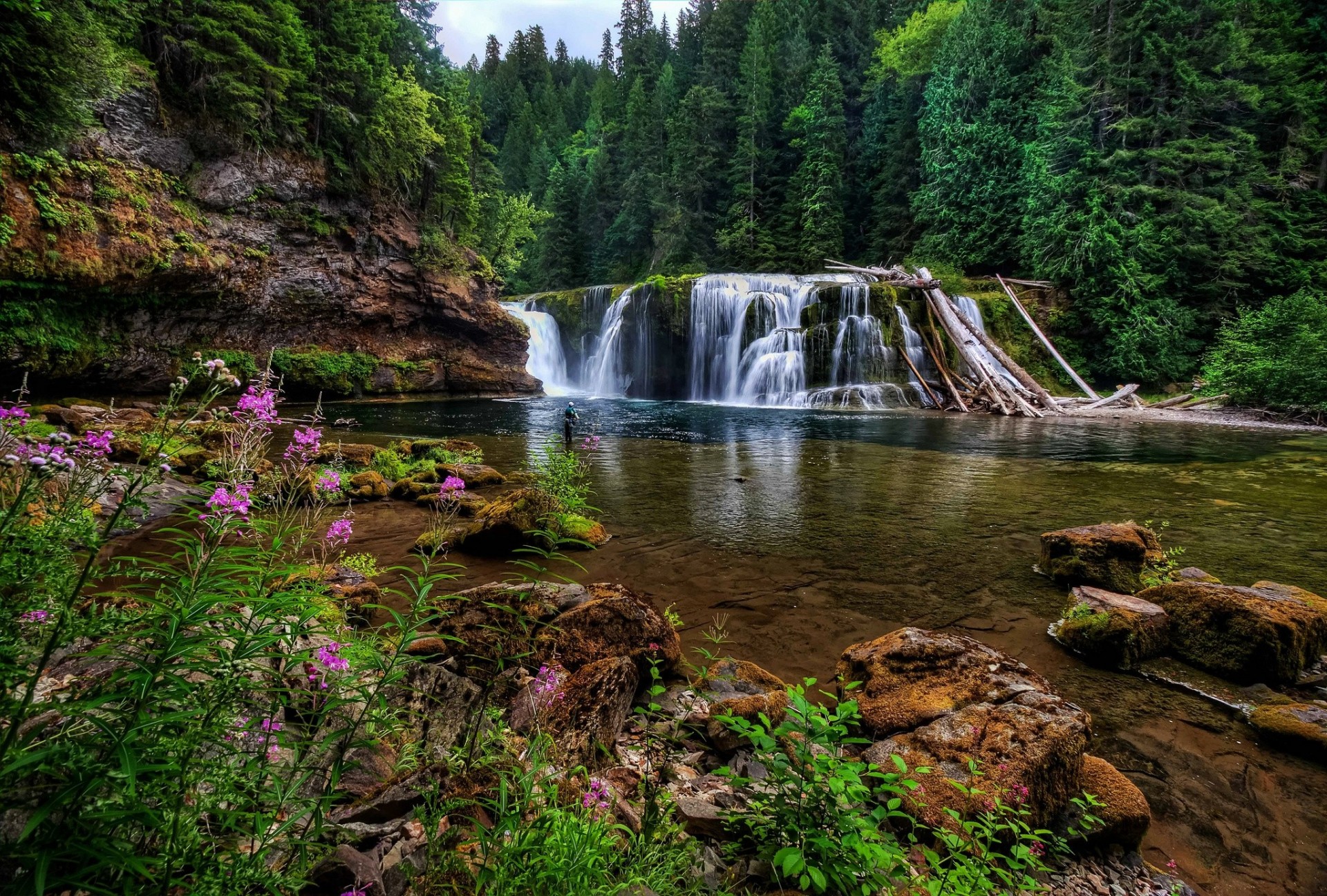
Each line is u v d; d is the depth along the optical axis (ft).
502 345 111.14
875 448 53.78
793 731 7.89
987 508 31.91
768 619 18.29
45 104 45.70
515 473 39.93
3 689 4.21
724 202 173.37
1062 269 101.24
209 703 4.91
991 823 8.05
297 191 77.15
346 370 87.71
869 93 170.09
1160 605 17.17
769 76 170.71
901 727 11.51
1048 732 10.08
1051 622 18.35
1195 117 98.84
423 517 28.58
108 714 4.50
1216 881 8.98
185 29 64.13
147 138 60.34
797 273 155.22
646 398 121.39
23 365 51.65
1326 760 11.71
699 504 32.65
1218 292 95.30
